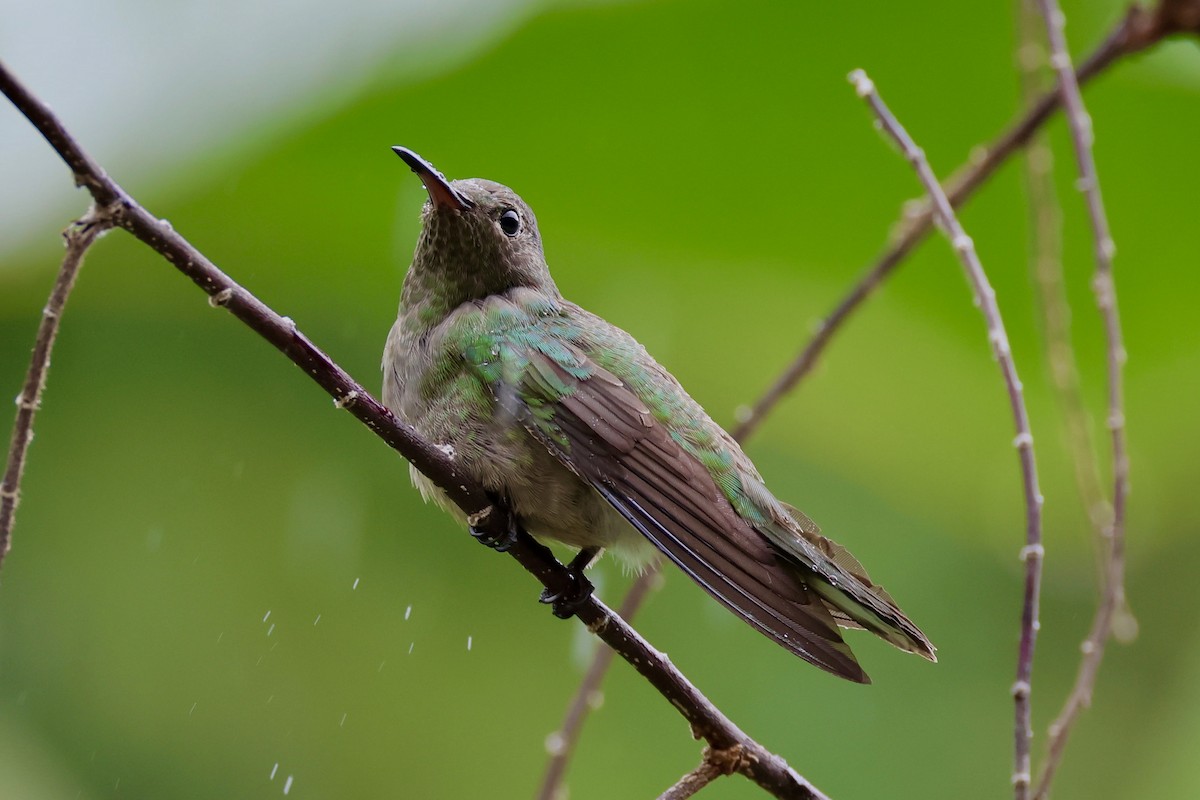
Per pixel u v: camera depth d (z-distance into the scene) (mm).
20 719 10297
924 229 8180
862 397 11016
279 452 10969
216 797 10648
